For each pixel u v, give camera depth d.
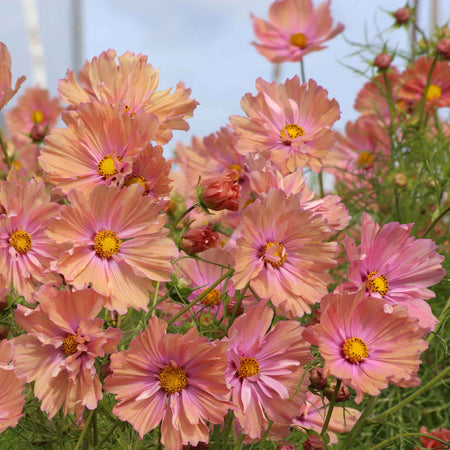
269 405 0.66
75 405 0.63
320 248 0.66
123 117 0.66
